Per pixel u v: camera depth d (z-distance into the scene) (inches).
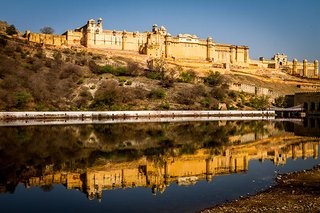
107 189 877.2
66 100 3361.2
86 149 1459.2
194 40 5802.2
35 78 3444.9
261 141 1733.5
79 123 2536.9
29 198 802.8
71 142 1628.9
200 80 4512.8
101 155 1333.7
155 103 3590.1
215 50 6082.7
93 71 4099.4
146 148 1509.6
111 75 4060.0
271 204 711.7
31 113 2792.8
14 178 975.0
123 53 5128.0
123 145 1583.4
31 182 938.7
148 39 5428.2
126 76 4151.1
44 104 3161.9
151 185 909.8
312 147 1550.2
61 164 1159.0
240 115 3713.1
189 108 3624.5
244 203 726.5
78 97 3449.8
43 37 4911.4
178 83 4205.2
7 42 4269.2
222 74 5088.6
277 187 858.8
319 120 3312.0
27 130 2007.9
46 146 1494.8
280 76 6107.3
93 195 823.7
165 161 1232.2
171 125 2481.5
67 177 995.3
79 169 1092.5
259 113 3811.5
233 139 1801.2
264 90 4616.1
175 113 3356.3
